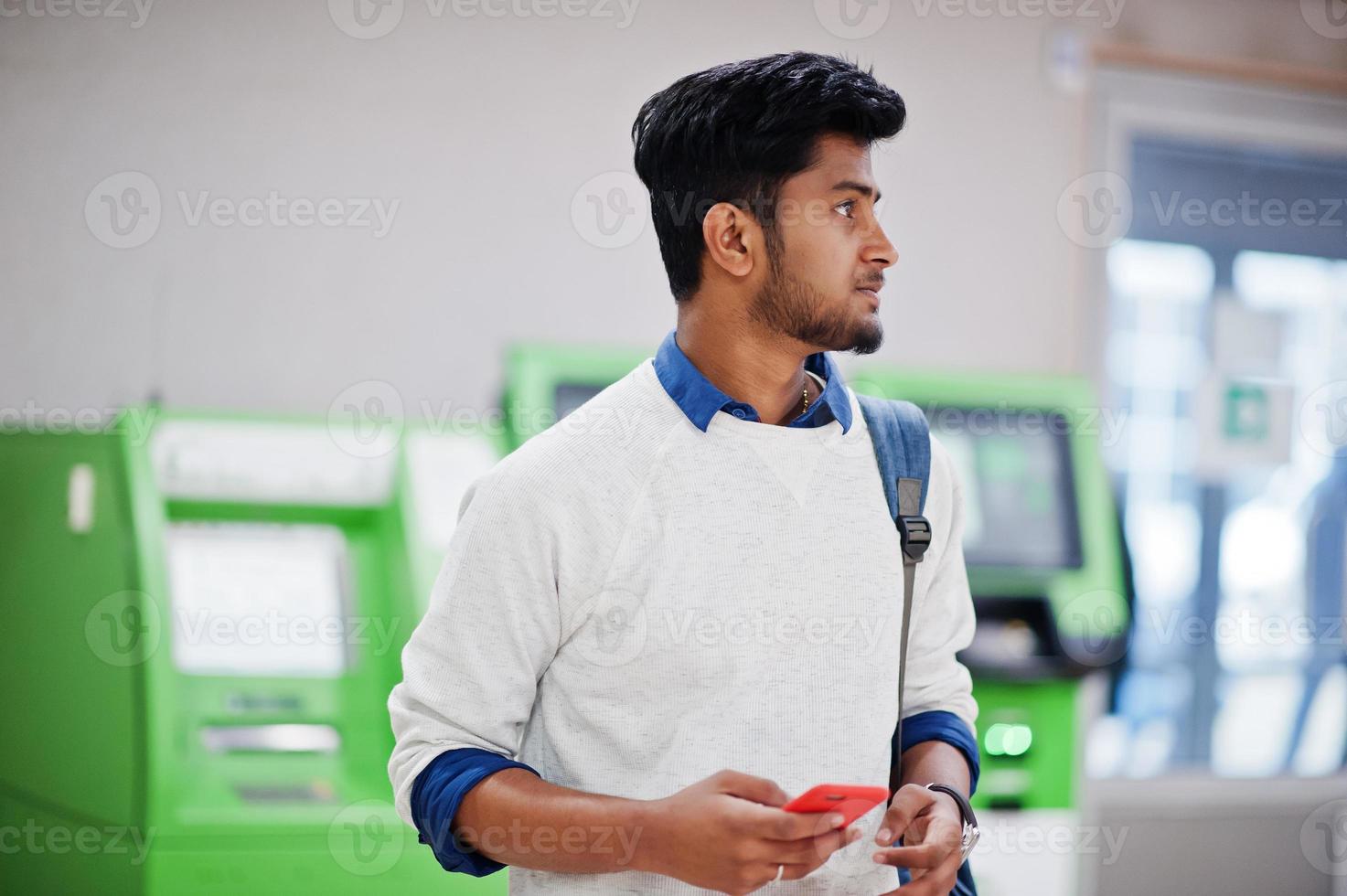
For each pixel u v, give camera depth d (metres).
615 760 1.32
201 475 2.78
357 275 3.50
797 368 1.43
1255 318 4.30
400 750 1.37
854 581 1.34
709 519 1.31
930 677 1.55
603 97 3.69
